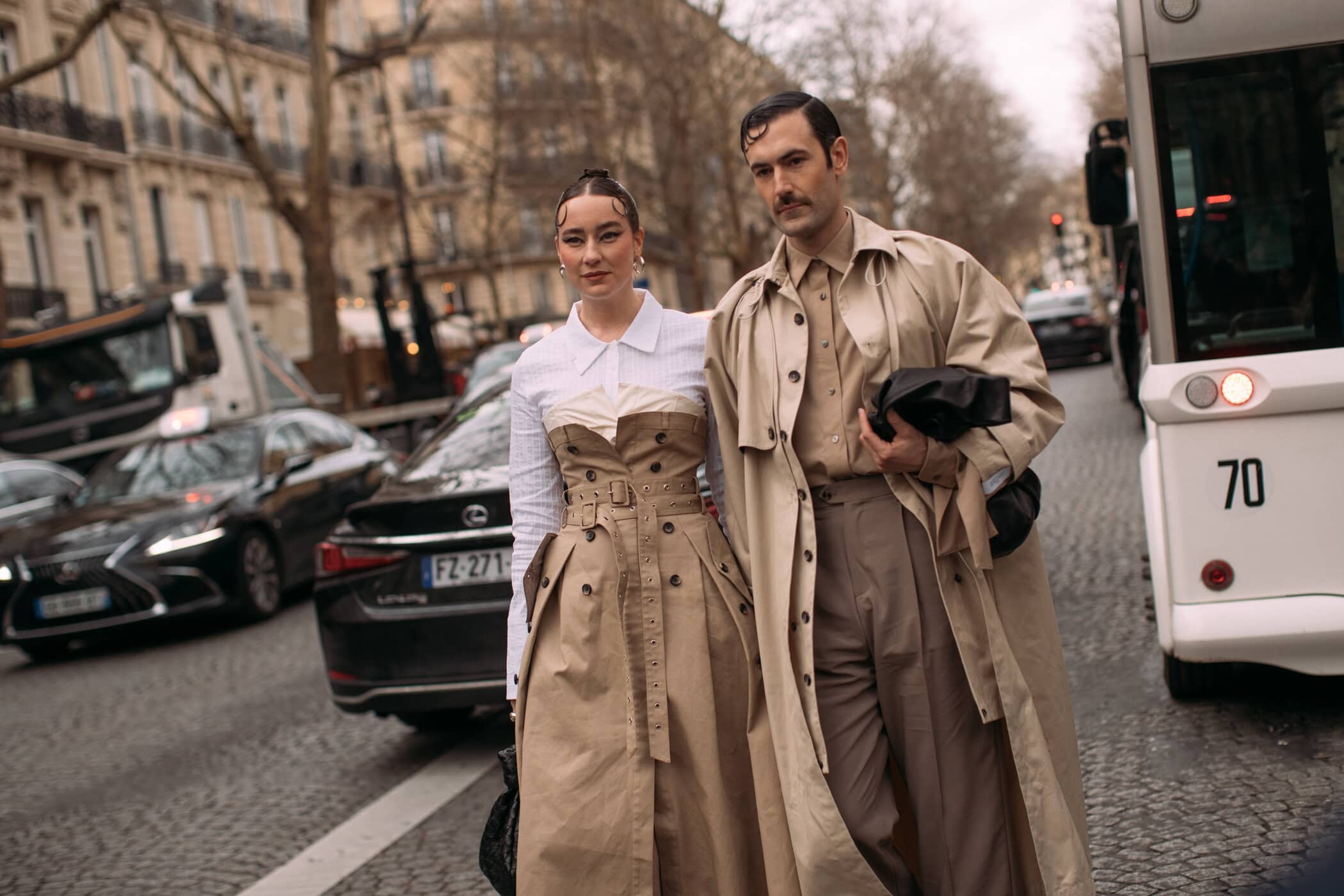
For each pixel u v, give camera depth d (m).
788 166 2.84
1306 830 3.87
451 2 42.22
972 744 2.83
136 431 16.47
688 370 3.06
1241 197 4.64
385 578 5.67
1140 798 4.40
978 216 69.19
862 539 2.84
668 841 2.91
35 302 32.00
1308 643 4.62
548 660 2.98
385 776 5.91
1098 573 8.07
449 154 55.62
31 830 5.78
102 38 36.16
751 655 2.95
